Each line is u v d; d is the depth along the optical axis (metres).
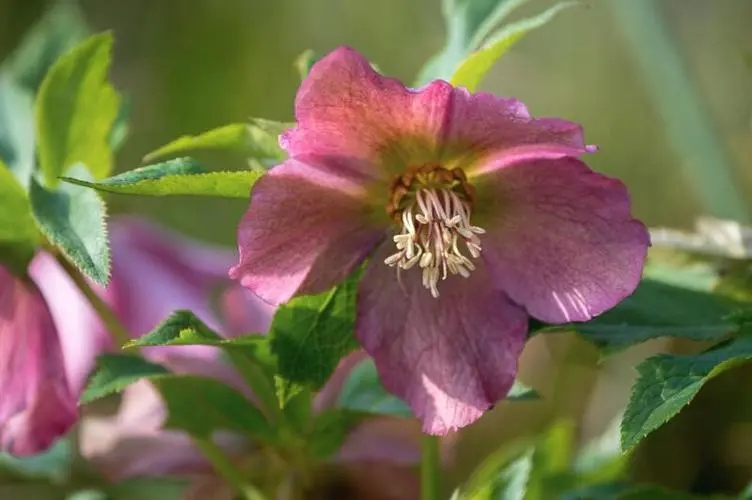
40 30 0.64
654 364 0.51
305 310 0.53
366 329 0.53
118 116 0.59
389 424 0.60
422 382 0.52
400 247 0.52
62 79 0.57
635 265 0.52
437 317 0.53
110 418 0.62
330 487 0.60
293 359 0.53
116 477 0.61
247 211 0.51
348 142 0.52
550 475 0.60
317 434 0.57
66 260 0.56
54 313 0.62
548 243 0.52
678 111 0.73
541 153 0.52
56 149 0.57
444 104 0.51
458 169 0.53
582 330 0.54
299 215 0.52
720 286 0.57
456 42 0.56
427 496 0.56
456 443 0.66
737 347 0.52
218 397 0.56
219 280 0.65
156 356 0.60
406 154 0.52
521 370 0.74
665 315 0.54
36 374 0.56
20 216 0.55
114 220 0.65
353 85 0.51
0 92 0.61
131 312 0.63
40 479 0.65
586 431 0.72
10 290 0.56
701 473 0.69
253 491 0.57
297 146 0.52
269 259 0.52
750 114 0.88
